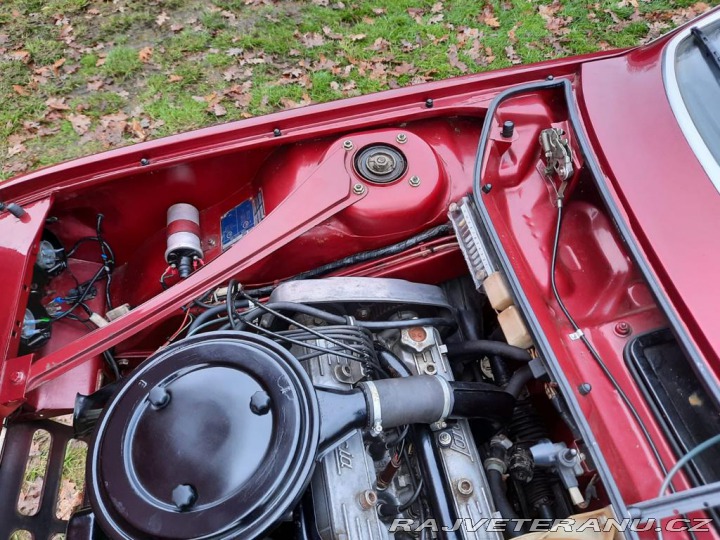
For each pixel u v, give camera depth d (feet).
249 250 7.13
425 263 7.70
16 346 6.55
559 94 8.25
